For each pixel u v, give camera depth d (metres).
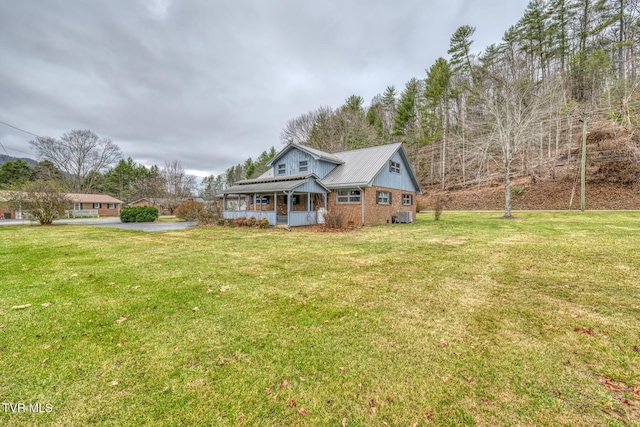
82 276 5.24
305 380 2.33
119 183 50.59
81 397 2.13
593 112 23.80
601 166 23.36
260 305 3.89
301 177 16.03
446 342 2.90
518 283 4.76
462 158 31.88
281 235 11.23
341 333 3.10
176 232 12.54
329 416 1.97
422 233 11.25
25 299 4.07
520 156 28.47
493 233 10.81
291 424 1.90
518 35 30.59
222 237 10.68
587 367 2.47
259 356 2.66
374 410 2.02
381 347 2.81
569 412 1.96
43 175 35.69
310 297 4.19
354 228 13.55
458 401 2.08
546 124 24.48
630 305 3.77
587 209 20.38
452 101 31.91
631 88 23.17
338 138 35.66
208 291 4.44
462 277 5.14
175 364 2.54
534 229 11.58
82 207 37.34
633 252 6.82
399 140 35.38
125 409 2.02
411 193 20.12
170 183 44.81
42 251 7.73
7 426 1.86
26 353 2.70
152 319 3.45
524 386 2.23
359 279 5.07
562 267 5.68
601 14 28.38
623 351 2.71
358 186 14.91
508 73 20.28
